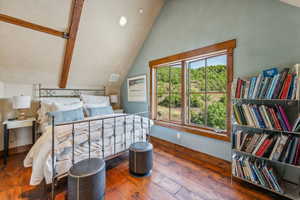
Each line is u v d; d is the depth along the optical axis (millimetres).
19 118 2887
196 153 2678
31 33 2531
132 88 4137
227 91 2260
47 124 2475
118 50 3592
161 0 3127
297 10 1667
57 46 2900
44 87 3396
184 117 2926
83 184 1432
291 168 1699
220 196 1699
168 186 1879
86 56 3338
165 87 3344
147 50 3641
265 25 1893
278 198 1651
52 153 1519
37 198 1674
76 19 2596
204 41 2520
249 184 1907
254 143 1765
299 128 1482
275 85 1612
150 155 2137
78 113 2748
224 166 2291
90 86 4152
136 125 2580
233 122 1970
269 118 1663
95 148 2004
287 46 1736
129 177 2078
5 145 2521
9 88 2959
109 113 3441
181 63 2953
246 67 2062
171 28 3057
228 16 2229
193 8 2670
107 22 2957
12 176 2115
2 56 2623
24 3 2203
